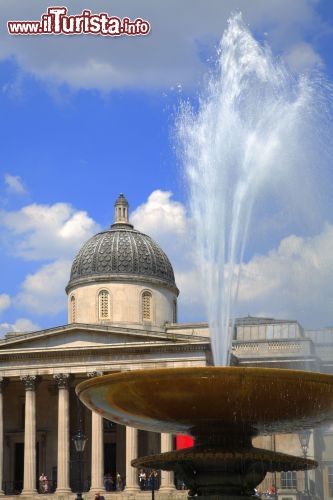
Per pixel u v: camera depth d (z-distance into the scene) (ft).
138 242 299.17
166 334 254.68
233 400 81.30
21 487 284.82
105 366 258.16
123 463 282.15
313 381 80.12
